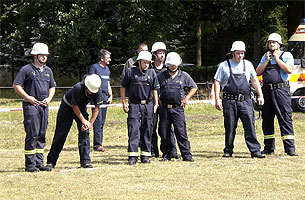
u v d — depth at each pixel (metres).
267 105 12.89
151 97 11.65
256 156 12.17
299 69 23.86
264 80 12.93
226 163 11.32
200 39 48.25
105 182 9.35
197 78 39.44
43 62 10.69
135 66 11.66
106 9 33.19
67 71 40.69
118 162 11.82
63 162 11.98
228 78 12.23
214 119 22.16
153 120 12.52
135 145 11.49
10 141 16.92
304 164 11.14
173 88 11.77
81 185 9.12
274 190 8.71
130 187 8.92
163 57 12.46
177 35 44.31
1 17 40.41
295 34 24.70
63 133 10.98
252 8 33.16
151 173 10.17
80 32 32.94
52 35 33.03
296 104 23.86
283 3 35.75
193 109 25.09
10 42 37.09
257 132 18.28
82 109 10.98
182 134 11.80
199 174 10.05
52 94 10.90
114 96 34.84
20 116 24.17
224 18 32.81
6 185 9.17
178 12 33.03
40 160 10.84
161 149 12.09
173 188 8.84
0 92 38.50
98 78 10.63
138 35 32.56
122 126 20.64
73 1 33.69
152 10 32.09
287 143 12.63
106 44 33.81
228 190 8.68
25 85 10.65
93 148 14.41
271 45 12.79
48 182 9.40
